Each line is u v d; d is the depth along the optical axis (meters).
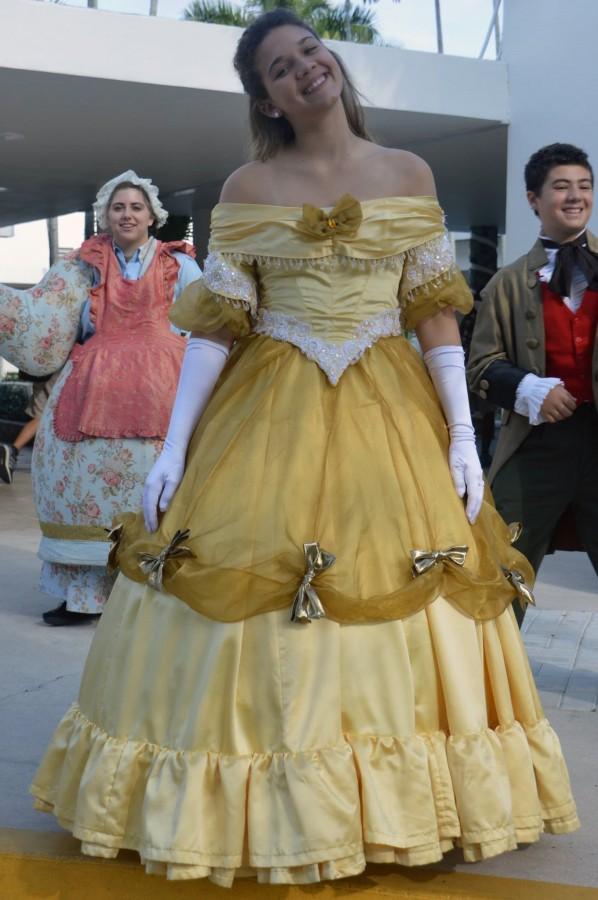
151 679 2.56
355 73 10.50
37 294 5.41
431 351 2.89
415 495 2.64
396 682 2.46
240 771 2.41
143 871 2.65
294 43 2.72
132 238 5.34
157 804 2.45
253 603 2.46
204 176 15.38
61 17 9.79
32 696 4.31
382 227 2.73
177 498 2.69
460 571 2.57
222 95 10.63
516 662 2.72
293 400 2.69
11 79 10.05
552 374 4.00
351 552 2.52
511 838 2.49
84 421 5.25
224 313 2.75
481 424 12.70
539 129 10.58
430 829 2.41
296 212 2.72
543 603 6.23
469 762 2.47
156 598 2.61
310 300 2.75
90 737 2.66
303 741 2.39
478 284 21.59
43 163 14.30
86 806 2.55
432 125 11.45
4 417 18.19
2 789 3.30
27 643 5.18
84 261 5.45
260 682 2.45
